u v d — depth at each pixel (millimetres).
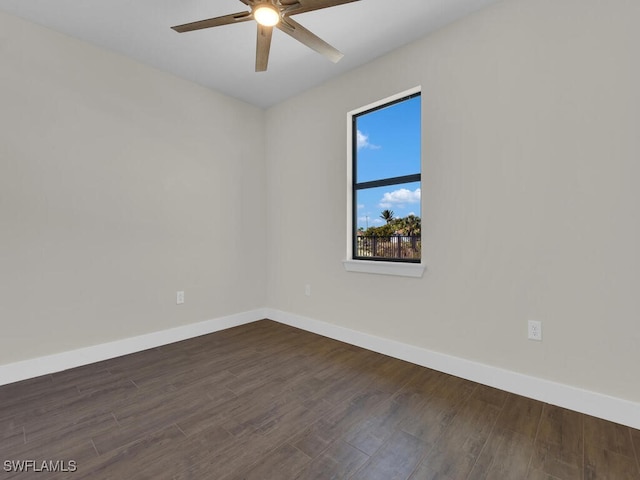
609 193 1608
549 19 1780
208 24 1732
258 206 3619
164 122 2816
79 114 2342
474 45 2061
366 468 1306
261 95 3312
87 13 2070
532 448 1412
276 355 2545
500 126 1954
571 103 1711
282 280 3500
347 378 2131
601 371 1638
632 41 1551
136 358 2488
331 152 2980
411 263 2406
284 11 1622
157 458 1363
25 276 2119
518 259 1891
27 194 2125
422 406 1771
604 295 1627
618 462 1318
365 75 2686
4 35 2043
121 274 2562
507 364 1938
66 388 1990
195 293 3045
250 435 1523
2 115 2031
